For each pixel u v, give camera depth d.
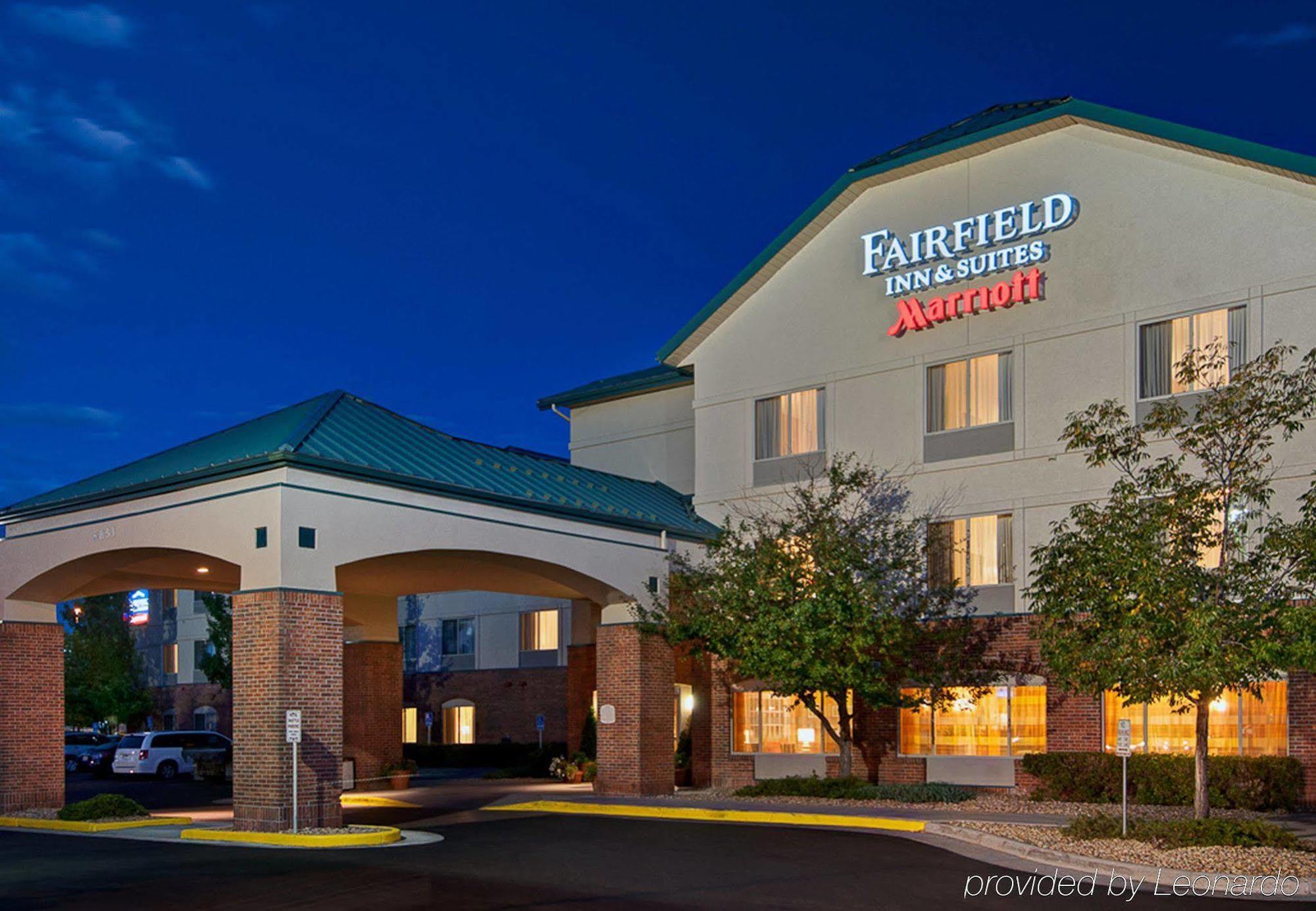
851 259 31.06
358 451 24.19
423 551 24.70
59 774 28.28
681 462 36.56
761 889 15.32
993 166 28.89
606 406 38.81
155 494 24.59
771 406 32.25
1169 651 18.42
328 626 22.33
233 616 22.53
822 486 30.72
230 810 29.14
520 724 47.28
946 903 14.32
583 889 15.41
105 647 60.62
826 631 25.58
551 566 27.53
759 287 32.72
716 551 28.98
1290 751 23.84
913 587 28.11
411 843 20.66
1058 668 19.67
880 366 30.23
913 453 29.42
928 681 27.20
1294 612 17.52
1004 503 27.88
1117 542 18.77
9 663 27.81
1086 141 27.56
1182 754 24.89
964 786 27.61
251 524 22.47
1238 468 19.72
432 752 48.69
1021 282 27.91
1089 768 25.25
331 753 22.14
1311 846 17.67
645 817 25.12
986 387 28.66
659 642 29.30
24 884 16.12
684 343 33.78
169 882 16.08
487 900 14.60
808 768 30.05
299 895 14.94
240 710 22.12
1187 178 26.09
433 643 50.91
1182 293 25.88
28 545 27.72
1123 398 26.42
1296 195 24.66
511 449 37.16
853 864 17.36
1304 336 24.22
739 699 31.53
